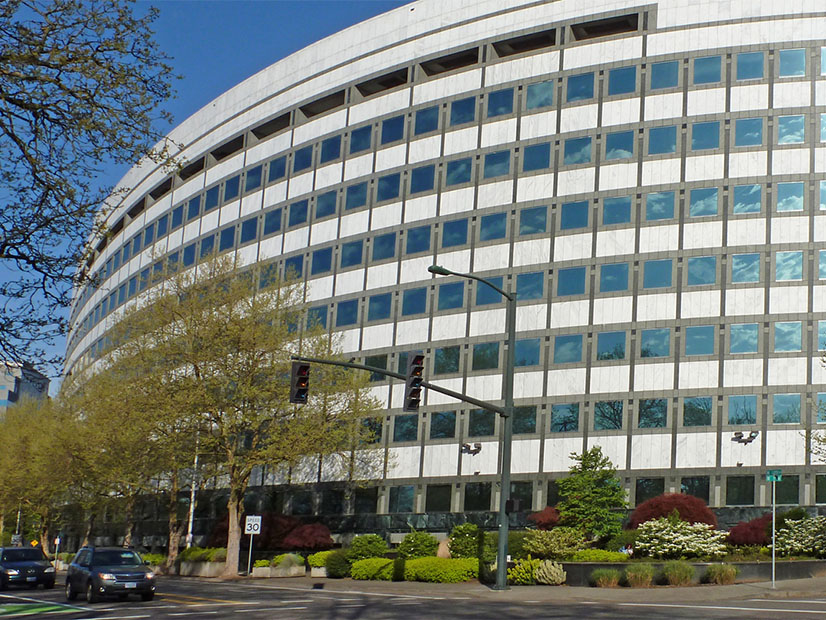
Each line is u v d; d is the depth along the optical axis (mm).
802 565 34656
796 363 48156
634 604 26328
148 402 46969
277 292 51094
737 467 47812
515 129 56594
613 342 51406
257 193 68312
